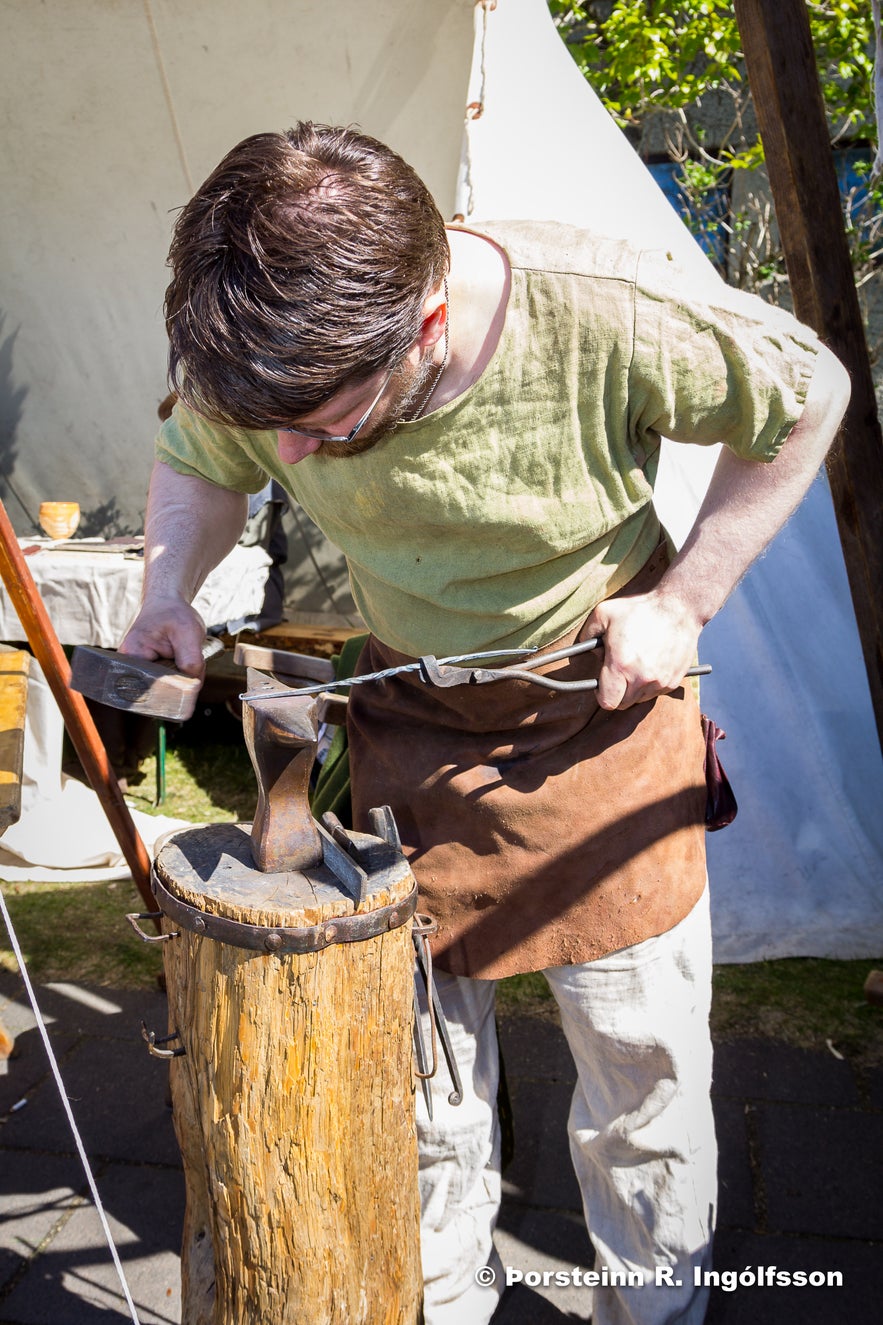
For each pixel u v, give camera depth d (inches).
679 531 104.2
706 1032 57.5
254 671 47.7
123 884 125.2
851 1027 97.7
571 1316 68.6
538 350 43.3
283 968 42.9
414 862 55.6
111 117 129.6
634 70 182.9
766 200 215.9
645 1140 55.9
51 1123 85.1
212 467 57.7
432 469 45.2
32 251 145.6
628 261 43.6
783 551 114.7
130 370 156.1
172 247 36.1
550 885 54.1
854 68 179.3
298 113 124.6
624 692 48.6
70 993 103.1
